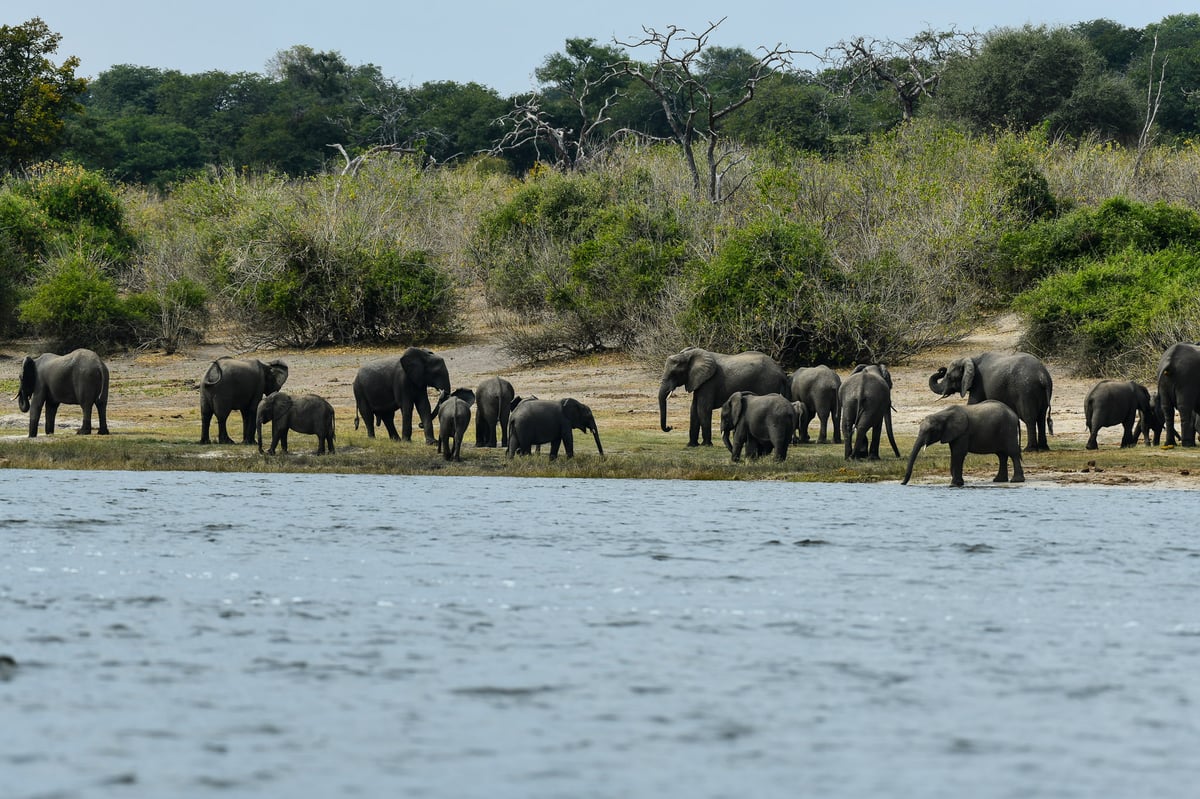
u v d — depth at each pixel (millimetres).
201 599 10492
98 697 7688
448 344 40562
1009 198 41000
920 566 12094
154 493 17969
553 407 22000
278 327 41625
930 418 18703
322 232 41375
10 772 6438
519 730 7156
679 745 6910
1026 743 6992
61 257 44500
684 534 14125
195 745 6871
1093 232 36500
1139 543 13477
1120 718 7422
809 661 8617
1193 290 30000
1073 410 26734
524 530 14430
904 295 33531
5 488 18469
